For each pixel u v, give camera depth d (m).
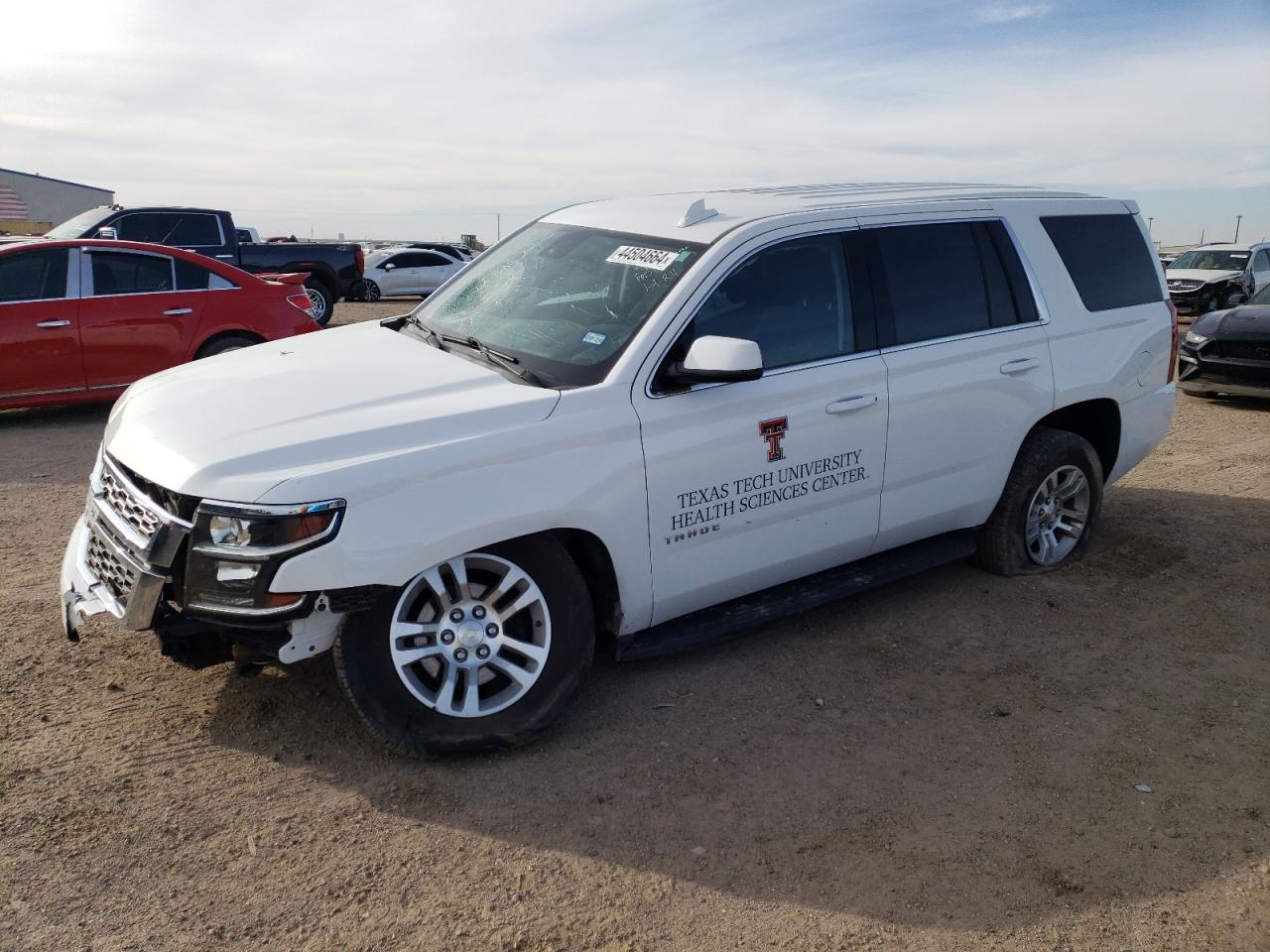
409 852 3.03
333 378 3.77
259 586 3.07
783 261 4.11
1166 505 6.70
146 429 3.50
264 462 3.13
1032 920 2.82
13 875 2.86
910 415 4.39
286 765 3.45
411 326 4.64
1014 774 3.53
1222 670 4.34
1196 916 2.84
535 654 3.55
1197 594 5.15
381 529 3.14
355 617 3.25
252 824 3.13
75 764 3.40
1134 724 3.89
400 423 3.32
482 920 2.76
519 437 3.39
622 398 3.63
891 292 4.39
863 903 2.87
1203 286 20.45
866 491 4.34
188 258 9.29
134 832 3.07
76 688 3.90
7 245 8.64
